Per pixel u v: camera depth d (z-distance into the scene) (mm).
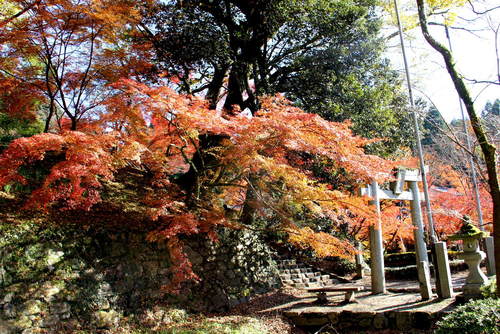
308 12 9992
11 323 5152
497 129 5676
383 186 10164
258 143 6078
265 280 9898
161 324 6863
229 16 10195
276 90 10594
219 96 11555
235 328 6473
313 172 10086
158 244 7703
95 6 6863
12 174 5492
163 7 9547
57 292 5836
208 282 8336
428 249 12602
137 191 9180
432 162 14211
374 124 10164
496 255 4480
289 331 6742
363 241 12922
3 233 5648
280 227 8039
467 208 12547
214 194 9906
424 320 5828
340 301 7656
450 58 5008
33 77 8180
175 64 10023
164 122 7637
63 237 6320
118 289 6668
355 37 10539
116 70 8391
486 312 4332
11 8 7301
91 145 5531
